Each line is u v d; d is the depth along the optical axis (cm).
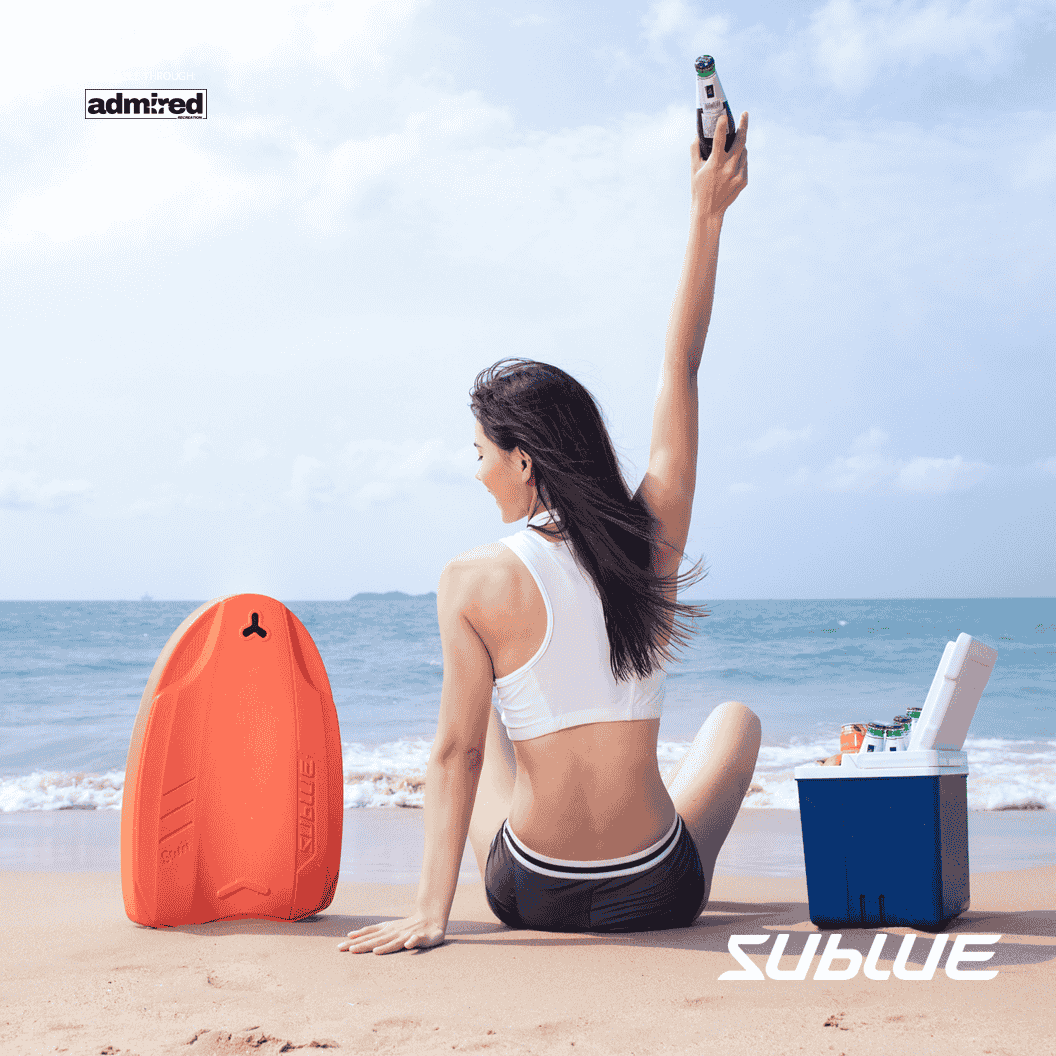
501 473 226
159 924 242
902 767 233
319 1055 149
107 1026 164
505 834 231
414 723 1291
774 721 1275
